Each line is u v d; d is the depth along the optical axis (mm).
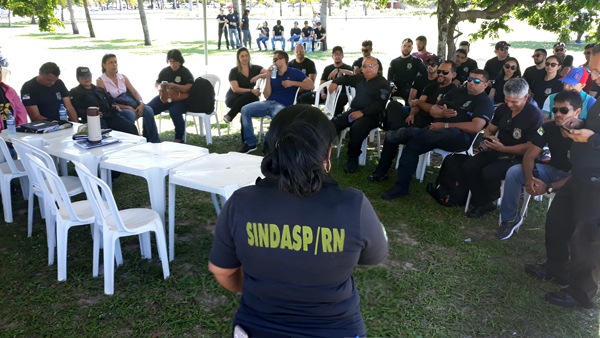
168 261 3273
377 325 2629
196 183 2953
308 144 1150
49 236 3184
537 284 3029
